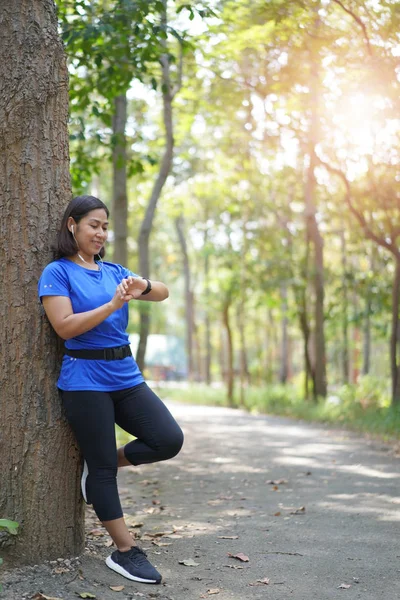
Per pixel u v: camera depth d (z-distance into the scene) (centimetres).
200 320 4794
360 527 493
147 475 748
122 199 1138
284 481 689
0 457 375
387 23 840
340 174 1341
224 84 1252
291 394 2242
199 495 627
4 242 378
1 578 356
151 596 353
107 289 377
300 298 2084
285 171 1853
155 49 759
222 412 1875
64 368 373
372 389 1969
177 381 4444
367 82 945
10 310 376
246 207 2109
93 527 490
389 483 677
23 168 380
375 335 2412
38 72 385
